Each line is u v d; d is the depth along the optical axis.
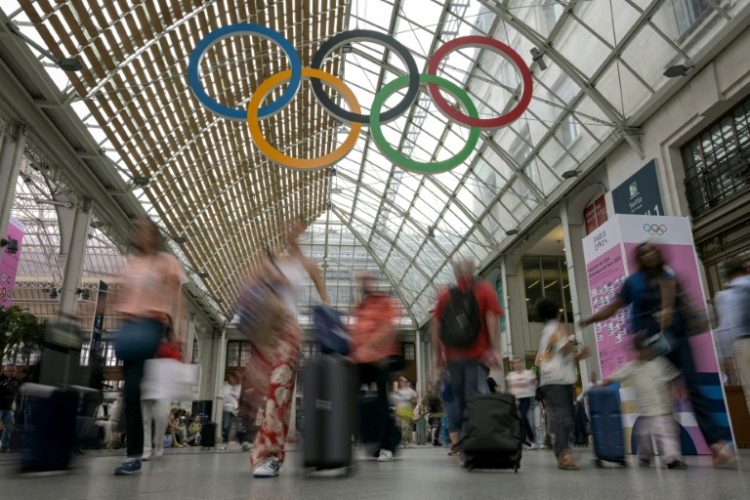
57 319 3.88
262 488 2.86
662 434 4.59
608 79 13.95
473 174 22.03
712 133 12.00
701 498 2.35
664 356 4.71
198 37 13.34
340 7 15.67
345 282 35.09
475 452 4.30
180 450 12.77
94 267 26.92
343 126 22.14
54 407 3.71
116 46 11.96
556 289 24.06
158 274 3.97
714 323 5.93
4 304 16.03
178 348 4.63
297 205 27.83
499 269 24.44
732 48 11.07
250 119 9.17
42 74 11.61
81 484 3.01
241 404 9.48
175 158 16.89
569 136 16.58
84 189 15.84
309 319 4.16
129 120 14.19
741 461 5.39
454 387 4.77
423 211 27.30
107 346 4.43
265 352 4.14
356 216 32.75
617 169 14.91
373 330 4.83
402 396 16.36
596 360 16.55
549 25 14.45
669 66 12.34
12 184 11.87
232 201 22.02
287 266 4.12
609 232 7.74
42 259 26.16
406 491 2.72
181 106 15.13
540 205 19.11
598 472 4.20
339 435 3.62
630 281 4.88
